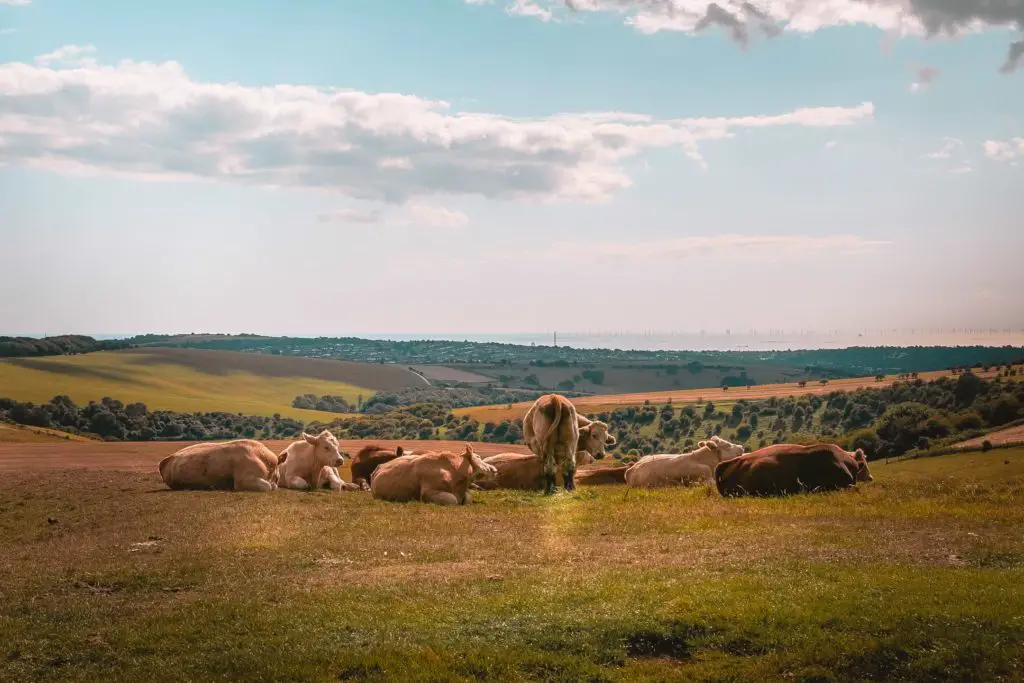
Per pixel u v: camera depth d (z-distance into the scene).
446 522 17.48
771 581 11.27
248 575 12.96
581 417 29.23
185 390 194.62
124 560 14.04
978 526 14.62
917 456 66.62
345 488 25.81
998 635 9.33
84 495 23.52
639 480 26.20
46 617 10.98
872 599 10.33
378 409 194.38
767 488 20.33
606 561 13.16
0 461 50.09
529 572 12.60
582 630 10.06
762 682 8.88
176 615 10.88
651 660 9.55
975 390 111.88
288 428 158.00
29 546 15.76
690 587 11.19
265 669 9.27
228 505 20.30
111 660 9.68
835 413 138.88
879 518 15.79
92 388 178.88
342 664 9.35
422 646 9.71
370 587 11.91
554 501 21.31
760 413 150.00
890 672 9.00
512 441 129.12
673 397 182.00
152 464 46.47
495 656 9.48
